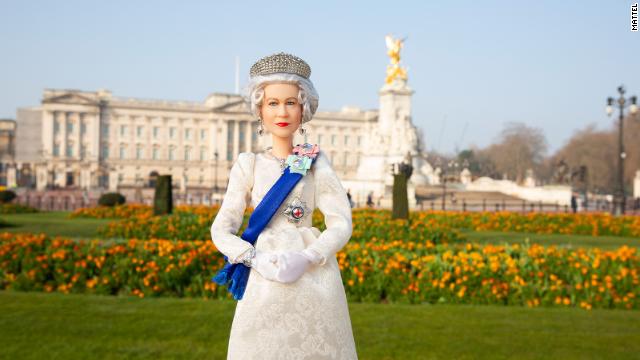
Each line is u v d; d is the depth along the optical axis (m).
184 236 18.00
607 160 93.75
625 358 6.53
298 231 3.34
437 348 6.82
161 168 117.31
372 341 7.06
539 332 7.57
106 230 18.81
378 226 18.23
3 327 7.42
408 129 51.78
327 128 125.88
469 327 7.78
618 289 9.73
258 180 3.40
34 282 10.39
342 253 10.51
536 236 21.67
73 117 110.94
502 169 118.38
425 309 8.91
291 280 3.07
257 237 3.31
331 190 3.39
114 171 97.69
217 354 6.46
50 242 11.52
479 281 9.91
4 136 131.00
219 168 118.25
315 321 3.12
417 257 10.67
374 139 52.78
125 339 6.98
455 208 40.88
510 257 10.58
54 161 108.88
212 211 24.55
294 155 3.41
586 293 9.65
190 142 119.56
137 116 116.25
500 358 6.49
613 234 22.16
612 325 8.03
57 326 7.50
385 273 9.92
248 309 3.15
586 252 11.07
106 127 114.50
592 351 6.77
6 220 25.47
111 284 10.16
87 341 6.89
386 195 41.94
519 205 44.22
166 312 8.34
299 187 3.34
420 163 55.19
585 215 24.05
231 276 3.31
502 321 8.14
